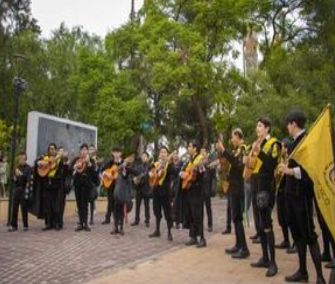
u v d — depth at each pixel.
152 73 35.56
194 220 12.35
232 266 9.96
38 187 15.52
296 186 8.17
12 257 10.78
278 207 8.70
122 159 16.12
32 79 42.88
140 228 16.09
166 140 43.78
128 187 14.50
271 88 31.72
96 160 16.81
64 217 19.50
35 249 11.80
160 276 9.09
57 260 10.50
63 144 21.22
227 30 34.41
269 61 22.20
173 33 33.94
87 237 13.84
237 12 33.56
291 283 8.55
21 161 15.73
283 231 11.97
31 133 19.45
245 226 15.58
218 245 12.55
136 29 36.78
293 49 20.48
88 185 15.23
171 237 13.42
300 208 8.18
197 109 37.22
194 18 35.94
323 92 23.72
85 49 42.25
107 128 39.00
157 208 13.95
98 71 40.75
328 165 7.68
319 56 18.98
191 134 43.50
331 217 7.63
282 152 9.09
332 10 16.67
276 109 27.56
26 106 41.56
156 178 13.73
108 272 9.39
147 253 11.45
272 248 9.16
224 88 34.53
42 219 17.45
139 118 38.84
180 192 12.57
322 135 7.76
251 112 30.00
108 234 14.52
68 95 45.50
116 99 38.84
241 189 10.80
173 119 43.28
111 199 16.28
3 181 21.91
